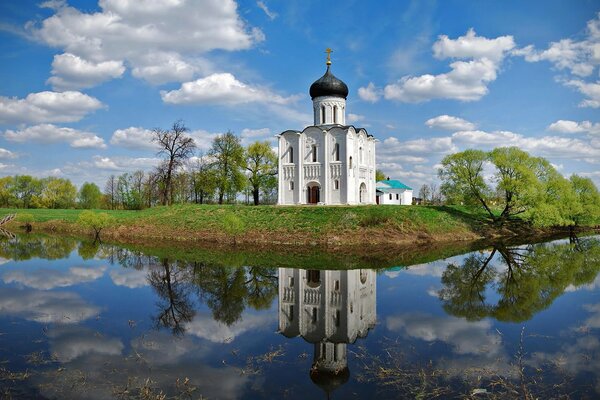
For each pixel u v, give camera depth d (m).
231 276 32.28
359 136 72.31
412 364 15.17
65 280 30.80
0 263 38.47
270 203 99.69
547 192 68.00
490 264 37.97
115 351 16.50
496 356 15.85
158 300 24.95
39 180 132.12
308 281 30.42
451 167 67.94
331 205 64.75
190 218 64.31
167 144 74.00
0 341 17.59
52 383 13.58
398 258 41.72
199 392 13.00
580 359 15.48
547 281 30.31
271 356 15.98
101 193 141.00
